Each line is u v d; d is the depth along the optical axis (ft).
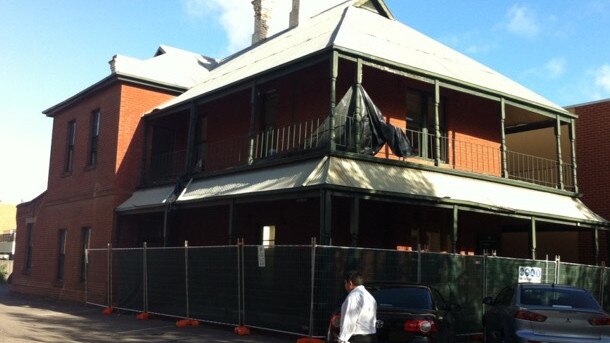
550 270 49.16
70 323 47.88
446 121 60.70
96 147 72.74
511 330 31.65
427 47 59.88
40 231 82.79
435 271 41.88
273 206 57.77
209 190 51.98
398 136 47.34
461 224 61.67
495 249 64.39
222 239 63.41
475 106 63.46
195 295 46.70
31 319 50.29
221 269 44.45
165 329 44.11
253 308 40.98
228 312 43.19
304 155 44.60
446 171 49.73
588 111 70.13
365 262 38.34
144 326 46.06
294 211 55.26
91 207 69.87
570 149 66.74
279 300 39.01
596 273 53.26
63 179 78.64
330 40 47.16
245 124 62.85
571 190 61.16
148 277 53.01
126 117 67.72
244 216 61.16
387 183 43.32
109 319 51.34
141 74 69.51
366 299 22.27
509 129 69.62
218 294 44.39
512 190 53.57
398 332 26.81
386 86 56.24
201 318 45.70
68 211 75.66
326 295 36.37
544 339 30.37
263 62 56.65
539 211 51.96
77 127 77.61
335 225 52.42
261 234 59.47
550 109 58.34
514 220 62.85
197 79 75.56
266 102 61.93
